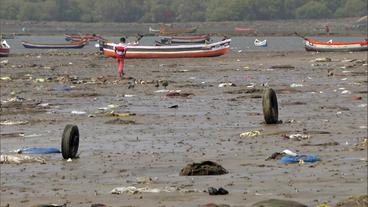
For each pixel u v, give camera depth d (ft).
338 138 256.73
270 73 575.38
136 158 226.79
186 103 378.32
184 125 299.17
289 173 196.85
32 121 317.22
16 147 252.21
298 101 375.86
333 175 193.16
